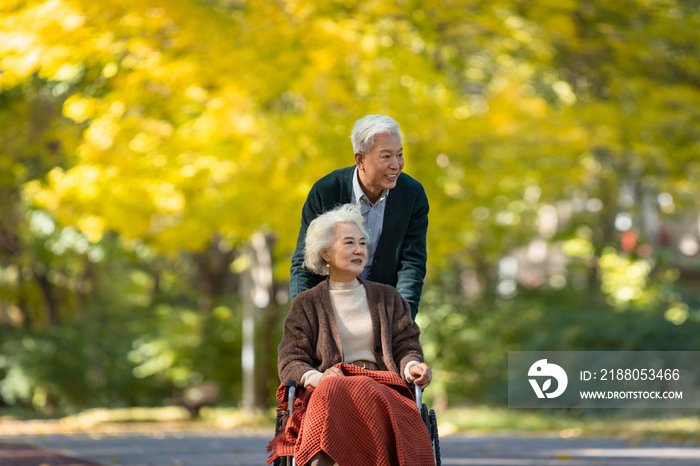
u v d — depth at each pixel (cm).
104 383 3850
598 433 2150
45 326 4119
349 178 834
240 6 1978
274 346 3497
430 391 3347
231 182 2117
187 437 2117
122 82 2008
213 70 1880
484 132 2250
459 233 2773
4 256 4006
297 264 820
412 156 2153
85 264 3997
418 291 823
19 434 2272
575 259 4141
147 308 4412
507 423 2625
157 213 2358
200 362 3597
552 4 1966
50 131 2466
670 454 1562
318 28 1828
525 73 2548
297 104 2119
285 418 741
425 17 1933
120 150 2192
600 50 2217
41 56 1828
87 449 1717
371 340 757
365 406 679
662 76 2273
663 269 3706
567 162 2628
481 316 3466
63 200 2291
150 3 1803
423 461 677
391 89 1981
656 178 2986
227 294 4488
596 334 3059
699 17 2178
